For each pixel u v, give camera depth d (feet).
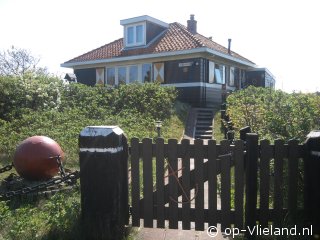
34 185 21.17
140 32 74.08
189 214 15.10
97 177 14.58
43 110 48.47
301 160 15.96
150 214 15.35
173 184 15.16
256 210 14.61
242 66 84.99
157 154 15.19
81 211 14.89
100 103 54.13
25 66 142.82
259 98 33.78
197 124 50.93
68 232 14.66
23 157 21.43
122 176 15.17
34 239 14.25
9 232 14.48
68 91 56.95
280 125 20.53
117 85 67.56
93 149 14.56
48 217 15.67
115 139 14.49
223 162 14.70
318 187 13.39
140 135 38.19
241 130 17.43
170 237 14.93
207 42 74.79
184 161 15.05
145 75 71.26
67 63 81.05
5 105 46.52
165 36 74.18
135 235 15.03
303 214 14.44
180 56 65.92
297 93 28.71
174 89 58.39
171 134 43.75
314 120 20.85
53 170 21.89
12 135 35.35
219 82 71.87
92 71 80.23
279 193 14.64
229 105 44.96
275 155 14.49
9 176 22.70
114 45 82.43
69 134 36.14
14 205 18.39
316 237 13.46
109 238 14.48
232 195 19.20
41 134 35.99
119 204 14.76
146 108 51.37
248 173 14.32
